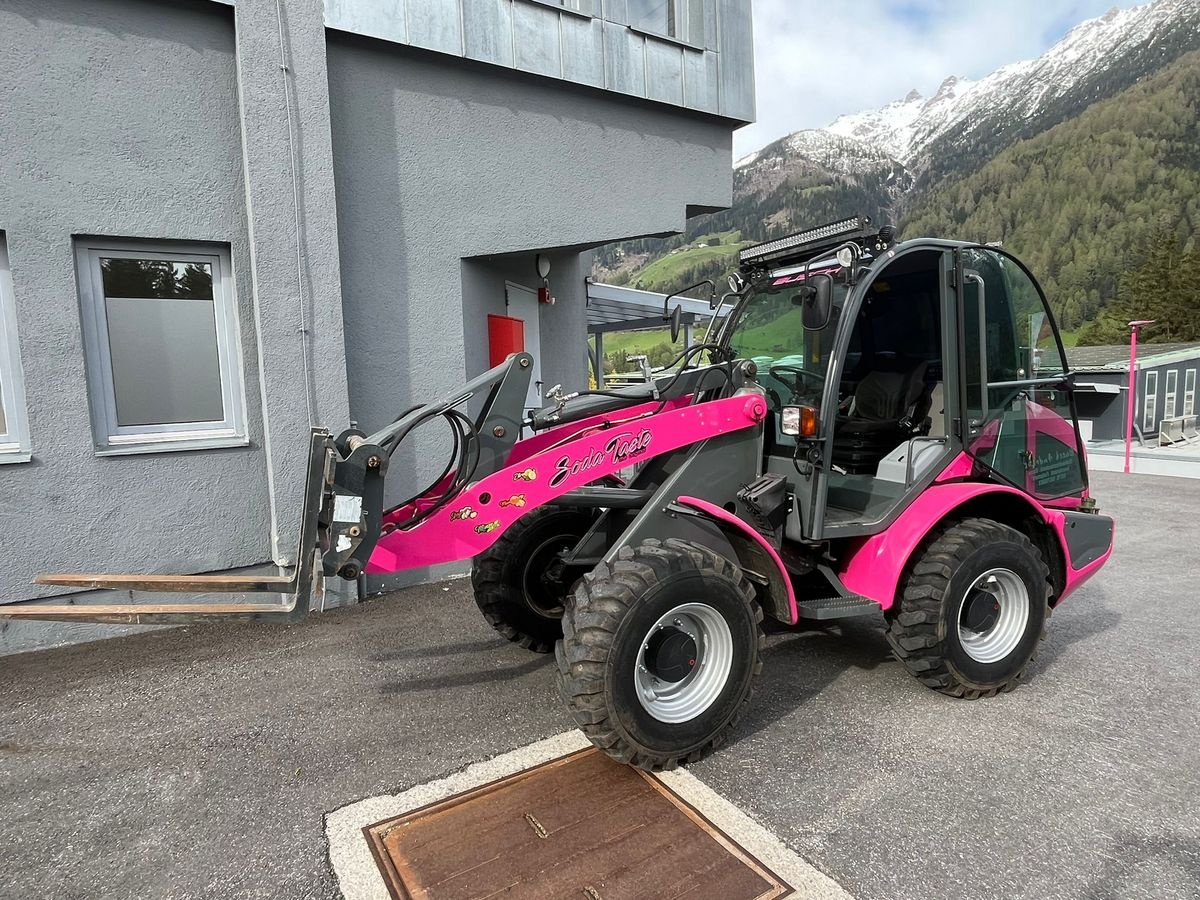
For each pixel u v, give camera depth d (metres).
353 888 2.26
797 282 3.81
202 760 3.02
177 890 2.27
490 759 3.00
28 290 4.12
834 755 3.02
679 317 4.37
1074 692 3.63
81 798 2.77
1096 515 4.29
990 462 3.79
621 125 6.24
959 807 2.64
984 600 3.48
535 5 5.54
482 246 5.66
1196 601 5.17
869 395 4.25
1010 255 3.88
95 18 4.17
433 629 4.54
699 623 2.96
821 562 3.65
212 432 4.81
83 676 3.87
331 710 3.45
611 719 2.67
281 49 4.56
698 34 6.50
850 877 2.27
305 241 4.73
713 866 2.32
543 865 2.34
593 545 3.62
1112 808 2.63
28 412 4.16
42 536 4.25
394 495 5.46
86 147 4.21
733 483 3.43
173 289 4.64
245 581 2.94
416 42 5.05
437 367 5.57
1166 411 18.84
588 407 3.49
